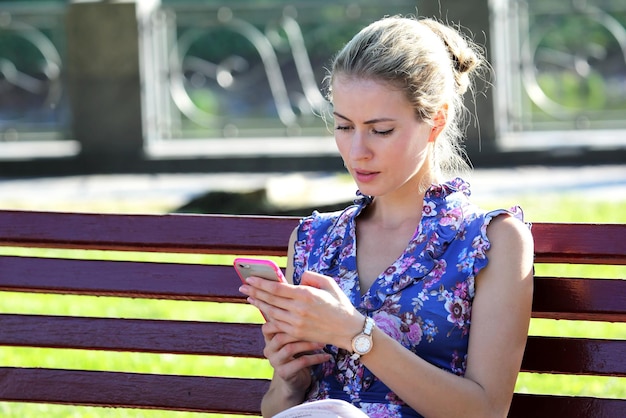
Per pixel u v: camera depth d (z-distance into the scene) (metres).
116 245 8.04
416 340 6.80
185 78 29.06
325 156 26.92
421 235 6.98
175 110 28.67
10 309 14.77
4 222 8.18
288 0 29.91
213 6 28.78
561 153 25.98
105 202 23.06
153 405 8.00
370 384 6.88
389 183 6.91
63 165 27.84
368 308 6.93
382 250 7.17
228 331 7.91
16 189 25.61
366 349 6.38
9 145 28.91
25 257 8.20
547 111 27.31
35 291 8.16
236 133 28.91
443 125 7.09
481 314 6.74
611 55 27.56
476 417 6.55
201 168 27.31
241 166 27.23
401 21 7.04
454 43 7.23
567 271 15.14
